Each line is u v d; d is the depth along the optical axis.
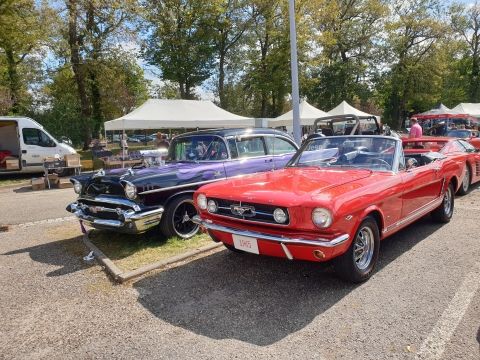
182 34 30.14
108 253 5.22
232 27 32.31
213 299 3.74
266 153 6.93
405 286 3.84
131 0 22.86
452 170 5.98
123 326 3.33
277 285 3.99
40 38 21.75
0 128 17.77
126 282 4.27
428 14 37.69
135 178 5.14
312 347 2.87
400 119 41.97
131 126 14.84
